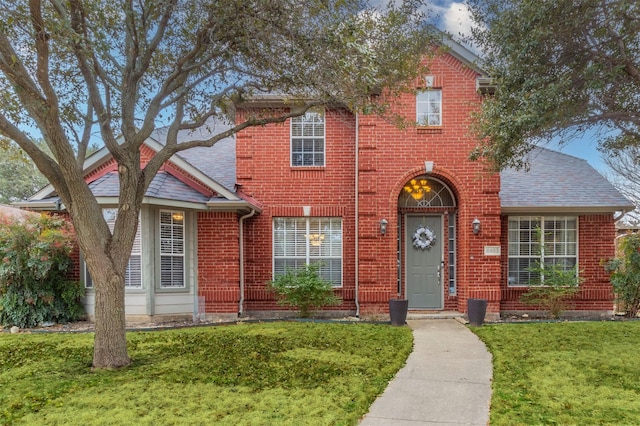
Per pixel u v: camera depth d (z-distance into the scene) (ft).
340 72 19.47
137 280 31.35
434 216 35.68
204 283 33.04
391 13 21.57
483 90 32.19
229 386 16.53
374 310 32.78
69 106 22.76
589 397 15.43
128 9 18.74
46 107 16.96
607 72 18.90
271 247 34.99
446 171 32.76
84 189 18.76
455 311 34.47
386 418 14.01
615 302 35.22
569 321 30.86
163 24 20.89
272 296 34.76
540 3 18.60
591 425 13.05
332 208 34.94
